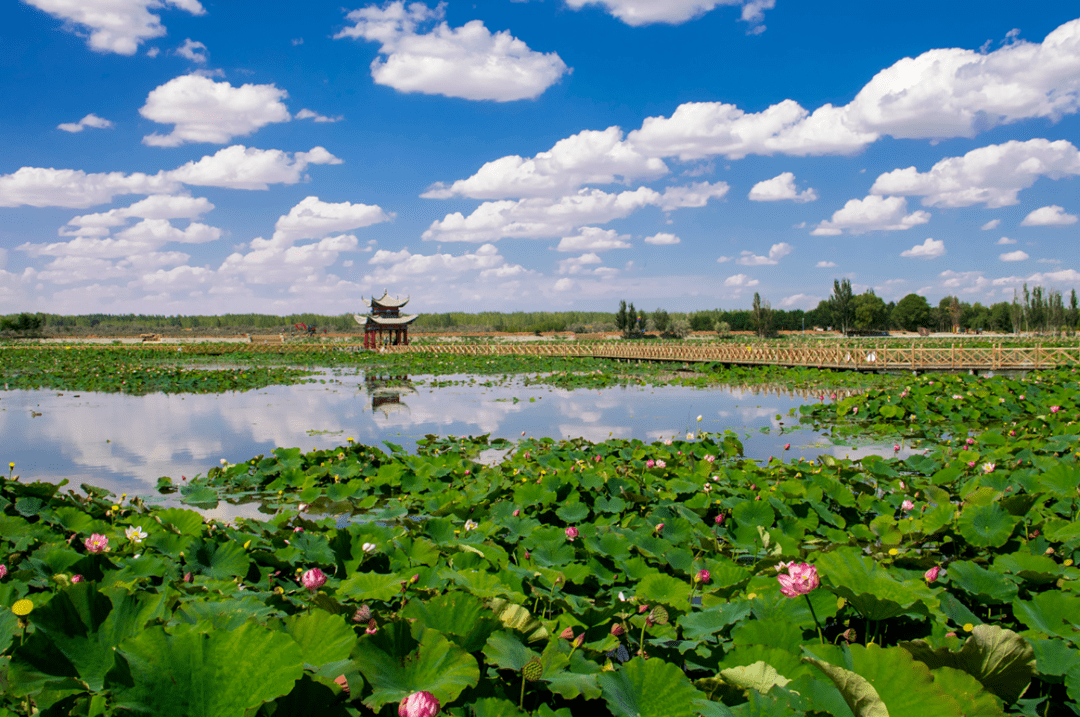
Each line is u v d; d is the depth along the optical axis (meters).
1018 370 26.38
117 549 4.49
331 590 3.56
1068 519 5.45
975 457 8.34
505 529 5.45
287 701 2.12
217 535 5.03
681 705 2.37
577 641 2.84
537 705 2.65
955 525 5.15
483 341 67.88
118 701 1.84
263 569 4.31
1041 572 3.77
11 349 44.88
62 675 2.18
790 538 5.07
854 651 2.28
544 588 3.91
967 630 2.87
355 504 7.70
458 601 2.75
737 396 20.44
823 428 13.94
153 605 2.52
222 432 13.37
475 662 2.29
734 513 5.68
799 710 2.20
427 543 4.53
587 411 16.81
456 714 2.28
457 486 7.84
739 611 3.06
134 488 8.66
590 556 4.45
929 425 14.04
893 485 7.80
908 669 2.15
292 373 29.66
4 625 2.51
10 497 5.91
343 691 2.28
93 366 31.14
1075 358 25.53
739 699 2.53
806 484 6.88
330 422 14.87
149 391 21.92
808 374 25.89
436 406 17.89
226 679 1.95
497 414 16.27
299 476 8.64
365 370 32.22
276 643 2.01
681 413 16.39
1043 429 11.69
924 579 3.85
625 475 7.93
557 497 6.68
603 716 2.76
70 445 11.88
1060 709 2.72
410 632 2.39
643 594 3.53
